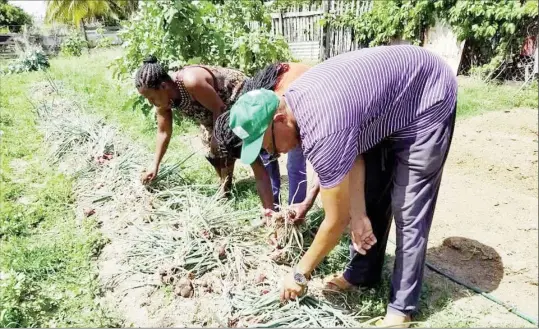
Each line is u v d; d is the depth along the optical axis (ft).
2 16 110.22
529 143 16.58
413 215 7.49
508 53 24.29
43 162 16.10
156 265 9.56
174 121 19.10
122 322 8.29
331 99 6.21
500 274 9.68
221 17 20.17
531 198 12.98
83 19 79.30
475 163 15.43
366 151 7.80
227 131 7.70
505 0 23.71
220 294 8.75
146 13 18.45
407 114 6.95
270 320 7.98
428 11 27.30
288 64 8.81
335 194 6.33
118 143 15.44
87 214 11.84
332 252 9.70
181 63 16.99
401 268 7.78
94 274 9.52
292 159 10.32
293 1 40.96
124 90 25.64
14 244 10.77
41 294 8.86
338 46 35.83
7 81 34.68
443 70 7.17
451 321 8.20
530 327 8.09
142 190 12.02
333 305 8.43
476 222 11.76
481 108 20.95
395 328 7.84
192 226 10.09
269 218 9.41
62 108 21.98
